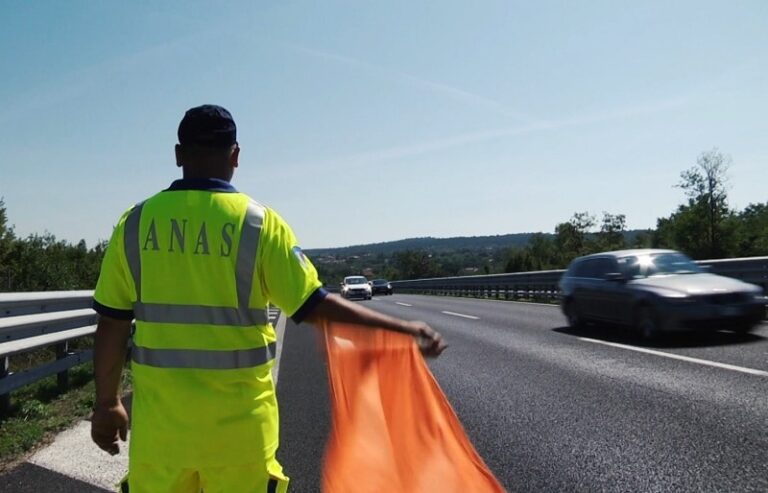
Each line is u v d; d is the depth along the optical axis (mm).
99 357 2285
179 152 2365
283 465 5414
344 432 2568
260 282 2227
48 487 4836
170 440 2119
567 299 14633
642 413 6730
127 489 2217
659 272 12586
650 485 4688
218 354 2160
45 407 7082
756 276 13875
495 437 6098
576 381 8617
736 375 8336
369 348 2615
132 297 2236
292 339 15719
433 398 2662
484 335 14359
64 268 18297
